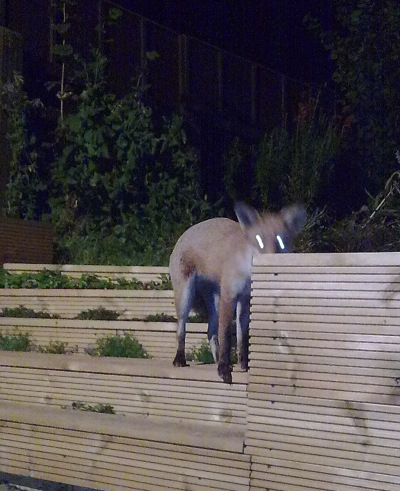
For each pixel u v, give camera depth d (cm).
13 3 444
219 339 248
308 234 334
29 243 390
